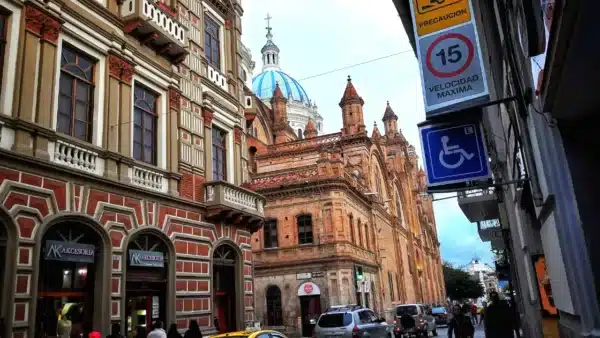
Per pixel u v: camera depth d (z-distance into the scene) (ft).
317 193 115.34
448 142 26.91
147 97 54.75
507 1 23.73
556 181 19.45
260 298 113.29
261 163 146.72
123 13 52.44
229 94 71.36
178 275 53.83
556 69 15.24
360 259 121.08
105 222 45.06
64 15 44.32
